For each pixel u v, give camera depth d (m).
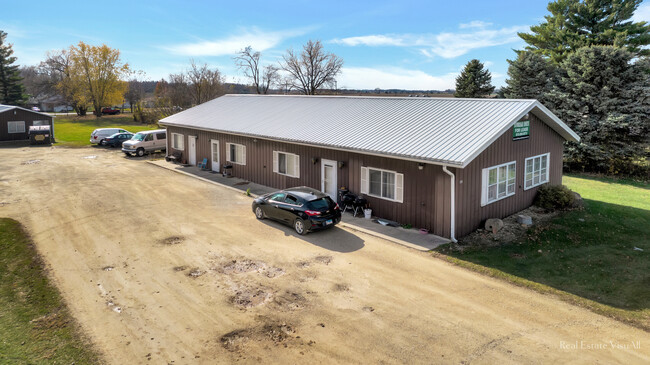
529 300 9.71
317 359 7.39
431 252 12.58
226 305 9.33
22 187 20.84
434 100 18.59
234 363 7.29
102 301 9.48
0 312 8.94
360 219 15.77
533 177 17.73
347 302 9.48
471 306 9.34
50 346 7.73
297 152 19.28
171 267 11.38
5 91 69.00
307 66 65.62
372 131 16.89
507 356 7.48
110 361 7.33
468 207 14.02
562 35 37.91
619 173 28.48
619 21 36.25
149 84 108.12
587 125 28.08
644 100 26.72
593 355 7.54
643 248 13.58
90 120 64.31
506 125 14.13
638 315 9.14
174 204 17.97
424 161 13.45
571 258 12.54
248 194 19.73
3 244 12.94
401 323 8.58
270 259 11.98
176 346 7.79
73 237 13.70
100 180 22.80
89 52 68.06
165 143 33.03
